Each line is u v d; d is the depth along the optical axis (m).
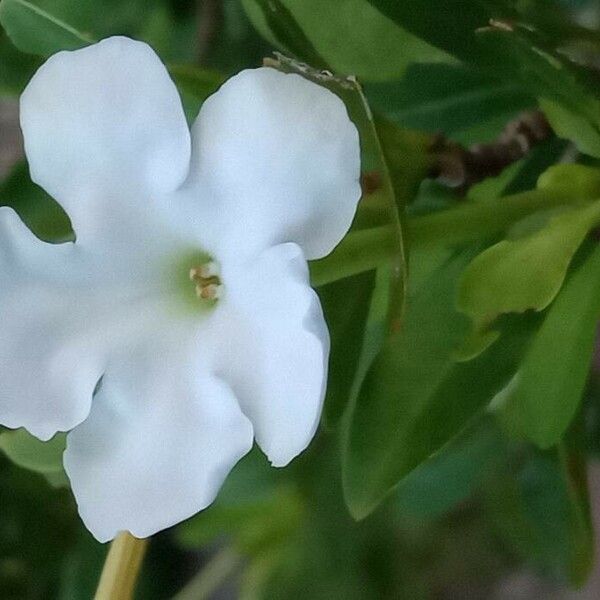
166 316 0.11
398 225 0.11
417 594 0.26
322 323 0.09
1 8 0.13
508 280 0.12
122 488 0.11
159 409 0.11
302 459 0.23
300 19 0.14
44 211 0.15
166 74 0.10
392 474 0.13
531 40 0.12
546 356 0.13
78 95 0.10
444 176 0.13
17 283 0.11
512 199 0.12
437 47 0.13
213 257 0.11
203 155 0.10
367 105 0.10
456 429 0.13
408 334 0.13
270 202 0.10
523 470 0.21
